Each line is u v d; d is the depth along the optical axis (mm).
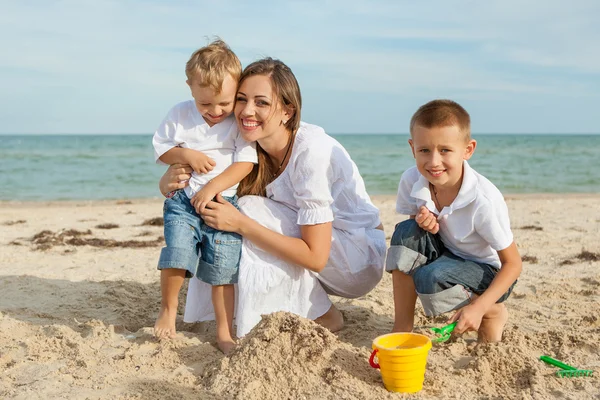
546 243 6867
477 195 3111
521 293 4516
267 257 3367
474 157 31234
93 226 8766
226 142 3463
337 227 3578
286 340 2885
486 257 3273
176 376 2891
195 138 3467
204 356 3158
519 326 3713
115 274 5332
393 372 2635
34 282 4910
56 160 26578
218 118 3436
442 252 3355
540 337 3375
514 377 2836
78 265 5781
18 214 10445
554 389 2707
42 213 10641
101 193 16125
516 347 3008
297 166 3312
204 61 3266
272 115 3283
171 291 3410
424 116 3098
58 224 9023
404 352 2576
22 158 27609
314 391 2666
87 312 4109
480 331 3311
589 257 5902
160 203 13242
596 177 21062
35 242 7086
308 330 2936
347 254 3514
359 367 2850
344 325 3762
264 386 2695
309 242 3303
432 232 3203
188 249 3312
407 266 3262
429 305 3166
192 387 2785
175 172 3455
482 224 3111
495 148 41750
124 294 4543
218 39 3508
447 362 3072
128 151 33438
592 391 2689
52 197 15156
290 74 3342
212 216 3291
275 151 3451
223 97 3316
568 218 9336
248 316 3328
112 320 3936
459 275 3145
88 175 20719
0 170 22312
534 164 26812
